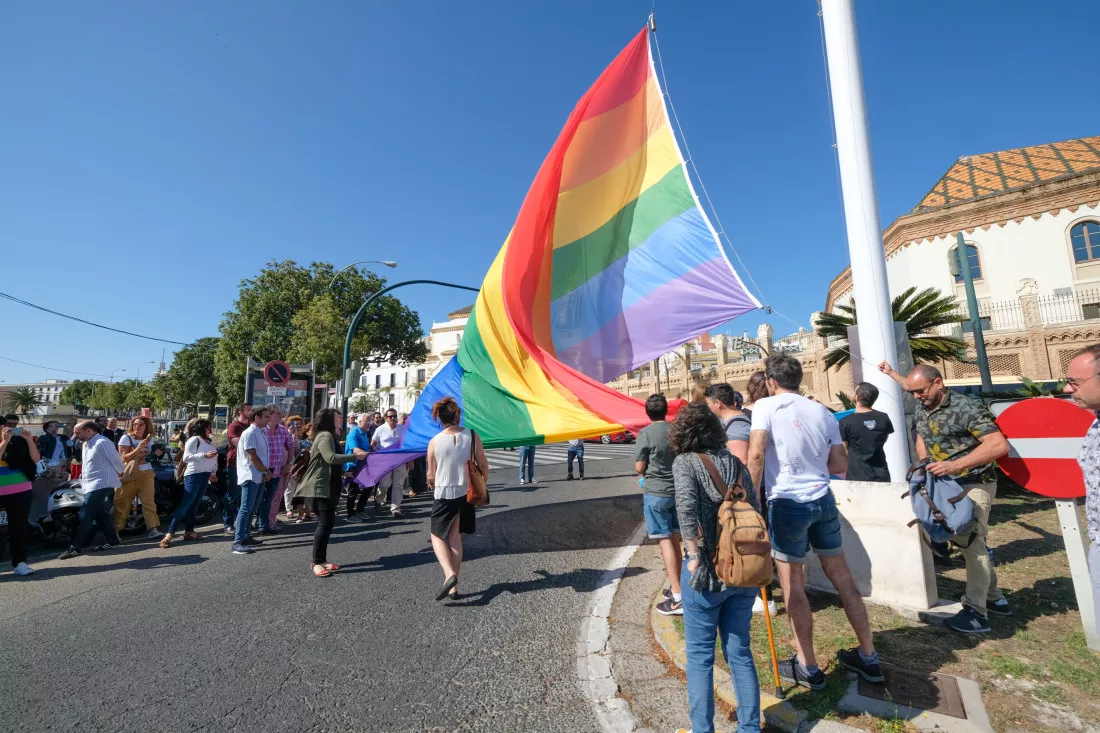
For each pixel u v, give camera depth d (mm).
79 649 3617
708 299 6707
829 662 2939
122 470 6867
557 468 14523
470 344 7922
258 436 6496
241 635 3797
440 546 4363
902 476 4441
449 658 3385
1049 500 6645
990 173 23484
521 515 7848
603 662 3264
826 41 4930
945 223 21781
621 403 6309
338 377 25719
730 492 2299
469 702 2869
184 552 6336
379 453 6562
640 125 7516
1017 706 2477
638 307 7238
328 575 5168
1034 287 19406
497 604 4305
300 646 3594
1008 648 3012
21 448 5707
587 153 7602
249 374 13031
